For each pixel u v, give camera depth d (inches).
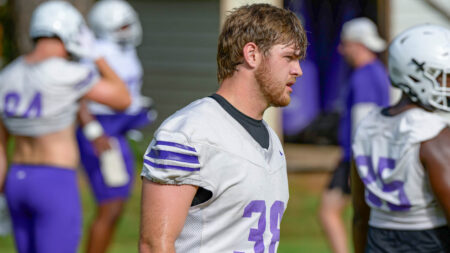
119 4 655.8
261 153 255.0
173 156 240.4
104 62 495.2
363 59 640.4
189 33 1430.9
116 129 607.5
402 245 316.8
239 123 254.4
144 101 657.0
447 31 324.5
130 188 611.5
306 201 946.7
